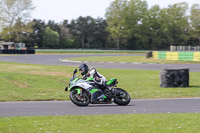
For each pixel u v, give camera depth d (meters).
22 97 20.53
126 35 171.12
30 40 180.62
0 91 22.77
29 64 56.28
